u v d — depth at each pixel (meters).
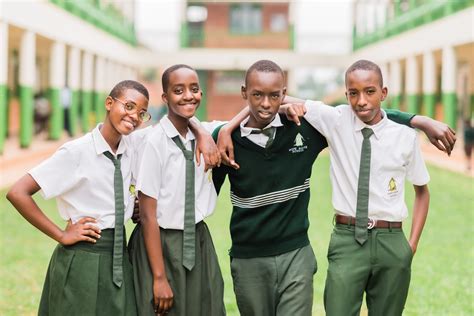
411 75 21.61
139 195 3.28
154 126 3.43
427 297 5.34
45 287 3.28
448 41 17.39
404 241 3.36
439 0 18.25
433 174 14.22
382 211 3.30
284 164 3.40
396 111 3.50
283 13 29.52
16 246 7.08
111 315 3.13
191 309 3.32
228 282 5.72
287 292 3.38
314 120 3.46
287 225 3.43
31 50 15.53
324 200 10.54
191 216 3.27
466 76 22.94
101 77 23.64
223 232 7.84
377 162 3.32
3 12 13.25
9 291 5.44
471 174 14.28
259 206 3.42
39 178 3.08
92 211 3.14
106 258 3.14
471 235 7.83
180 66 3.31
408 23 21.97
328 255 3.45
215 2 29.33
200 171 3.34
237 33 29.62
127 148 3.28
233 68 28.98
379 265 3.32
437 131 3.30
